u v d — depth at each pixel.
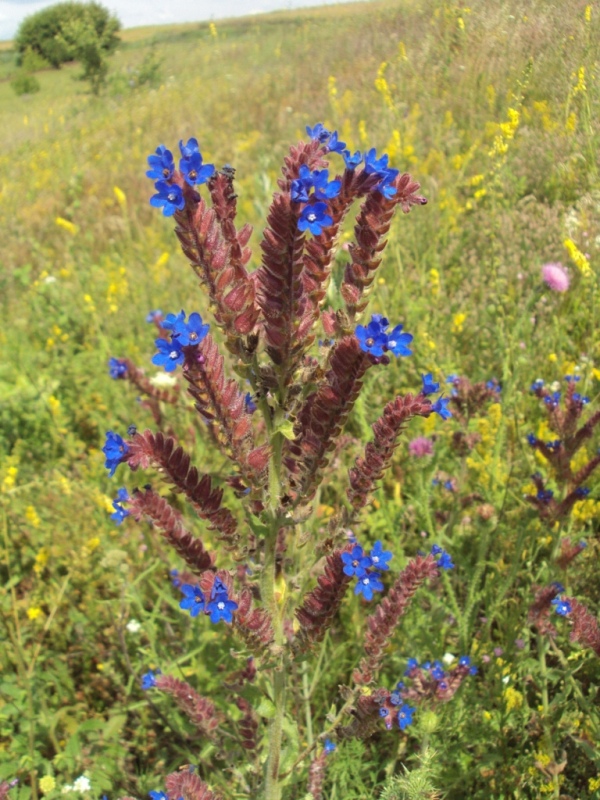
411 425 0.76
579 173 0.82
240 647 0.54
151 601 0.66
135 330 1.15
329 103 1.82
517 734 0.51
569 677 0.48
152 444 0.31
